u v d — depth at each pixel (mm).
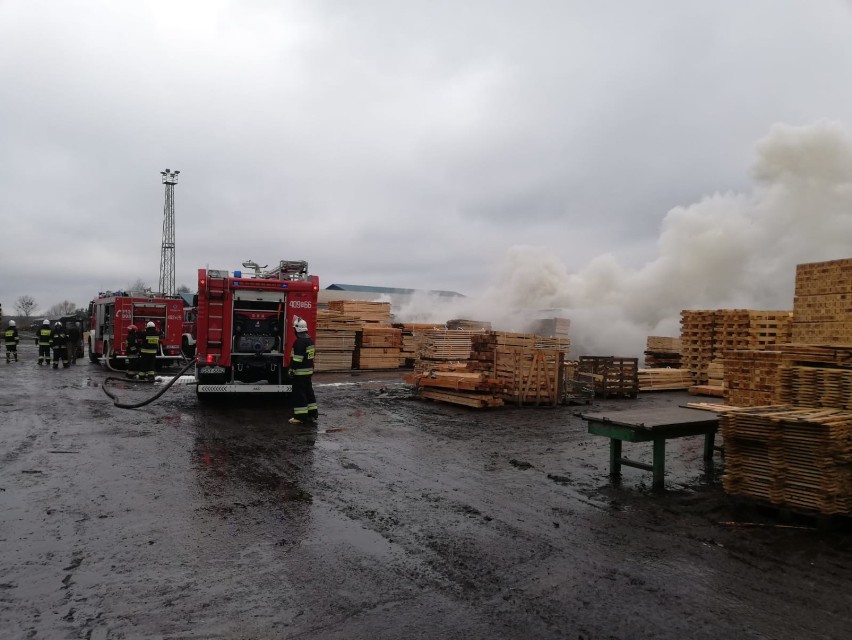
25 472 7355
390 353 24875
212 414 12359
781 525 5883
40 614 3885
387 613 3982
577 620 3928
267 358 13594
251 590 4293
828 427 5551
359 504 6379
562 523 5910
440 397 14734
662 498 6828
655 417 7852
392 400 15195
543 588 4410
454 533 5562
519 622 3891
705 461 8859
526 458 8844
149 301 22703
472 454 9039
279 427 10977
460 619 3920
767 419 5926
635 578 4605
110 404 13367
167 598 4145
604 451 9469
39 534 5309
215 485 7012
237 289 13180
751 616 4004
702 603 4191
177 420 11523
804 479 5793
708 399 16734
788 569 4809
